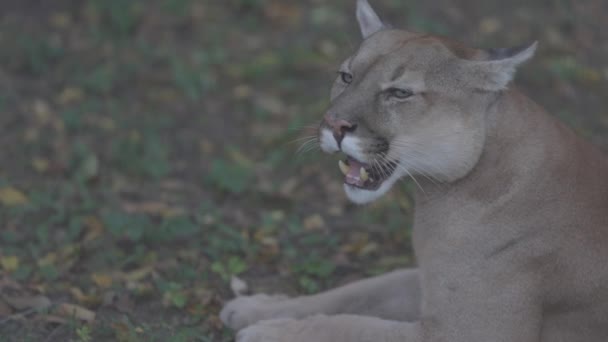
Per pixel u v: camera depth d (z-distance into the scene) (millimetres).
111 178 12625
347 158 8508
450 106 7965
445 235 8078
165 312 9555
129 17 16000
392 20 16172
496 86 7941
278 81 15047
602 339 8102
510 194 7941
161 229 10922
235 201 12266
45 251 10586
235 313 9273
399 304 9078
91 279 10008
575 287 7984
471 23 16328
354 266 10641
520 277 7871
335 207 12109
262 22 16484
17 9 16312
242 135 13914
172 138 13742
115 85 14797
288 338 8297
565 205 7949
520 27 16375
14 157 12930
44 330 8992
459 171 8016
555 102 14680
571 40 16391
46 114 13875
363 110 8047
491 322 7848
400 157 8102
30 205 11406
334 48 15609
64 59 15289
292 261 10703
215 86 14859
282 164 13188
